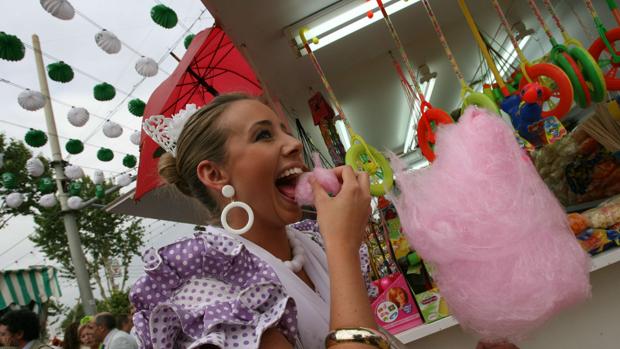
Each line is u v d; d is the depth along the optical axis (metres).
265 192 0.83
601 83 1.36
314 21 2.06
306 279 0.90
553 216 0.85
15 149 8.78
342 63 2.71
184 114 1.02
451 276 0.85
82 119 3.90
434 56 3.17
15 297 7.66
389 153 1.00
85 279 7.54
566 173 1.97
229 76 2.33
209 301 0.66
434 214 0.84
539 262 0.79
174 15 2.65
